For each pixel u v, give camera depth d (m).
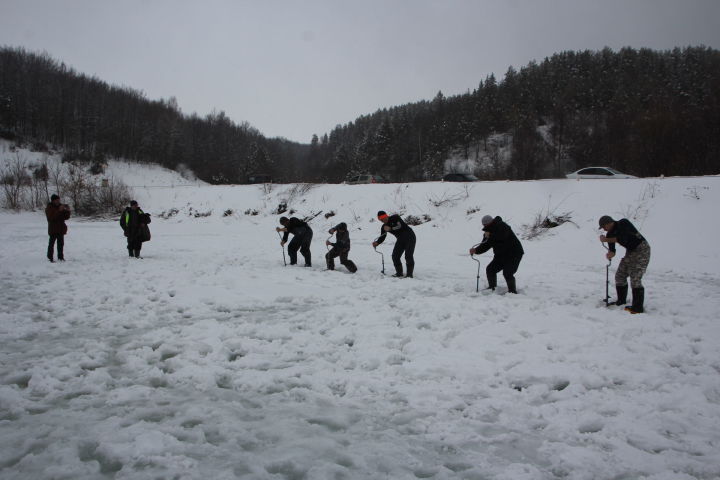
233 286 9.05
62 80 88.31
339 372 4.77
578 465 3.11
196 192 36.00
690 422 3.72
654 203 18.62
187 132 96.75
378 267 12.64
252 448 3.29
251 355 5.21
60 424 3.59
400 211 24.92
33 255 14.02
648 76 78.69
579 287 9.86
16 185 38.41
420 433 3.57
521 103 82.56
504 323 6.44
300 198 30.47
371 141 84.94
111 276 9.92
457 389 4.39
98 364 4.93
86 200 35.31
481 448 3.37
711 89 59.00
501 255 8.80
